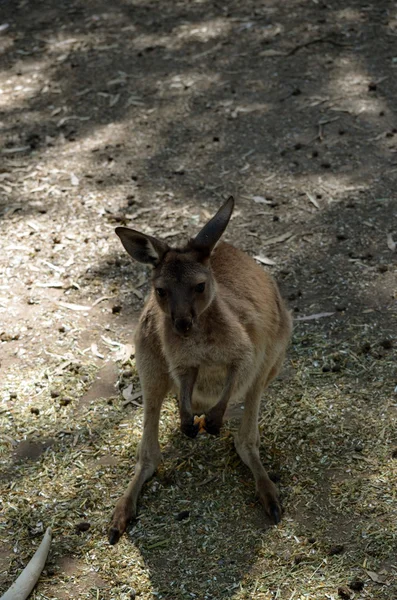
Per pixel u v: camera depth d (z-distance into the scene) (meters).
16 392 2.83
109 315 3.04
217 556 2.45
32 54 4.42
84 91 4.04
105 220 3.36
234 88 3.92
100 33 4.55
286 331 2.71
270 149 3.59
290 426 2.70
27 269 3.20
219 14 4.61
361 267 3.13
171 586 2.40
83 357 2.93
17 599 2.38
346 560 2.42
